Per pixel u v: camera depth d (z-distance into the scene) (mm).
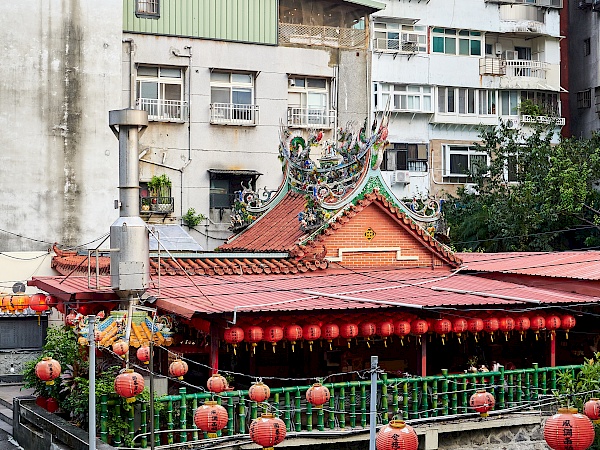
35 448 19172
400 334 19734
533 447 20453
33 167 32938
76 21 33844
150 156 36656
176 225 36625
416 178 46906
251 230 26875
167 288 19844
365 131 23328
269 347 22250
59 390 19391
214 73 37812
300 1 40062
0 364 29984
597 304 21203
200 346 19531
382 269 23438
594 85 50344
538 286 23250
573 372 21109
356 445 18828
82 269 23172
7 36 32938
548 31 49938
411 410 19594
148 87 36781
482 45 48875
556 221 39719
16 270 31875
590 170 38406
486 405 18484
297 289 20188
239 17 38094
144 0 36500
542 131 42562
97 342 17516
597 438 18562
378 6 40688
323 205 22891
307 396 17453
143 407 17109
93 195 33625
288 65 38969
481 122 48281
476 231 40656
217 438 17344
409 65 46906
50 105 33281
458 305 19641
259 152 38344
